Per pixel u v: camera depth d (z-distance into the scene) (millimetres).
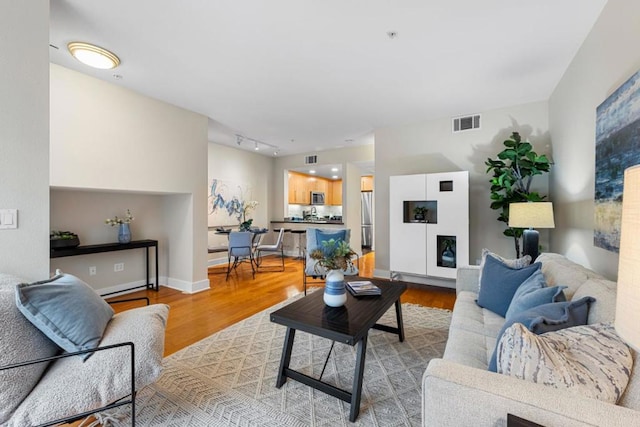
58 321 1204
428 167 4266
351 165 6395
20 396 1094
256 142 5711
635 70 1504
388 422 1535
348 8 1899
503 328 1260
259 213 6895
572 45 2324
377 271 4758
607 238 1754
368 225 8227
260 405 1663
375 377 1942
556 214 3133
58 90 2688
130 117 3211
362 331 1598
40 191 1657
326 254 2080
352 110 3855
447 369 914
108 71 2773
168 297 3678
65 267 3355
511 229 3334
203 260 4047
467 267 2631
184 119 3785
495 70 2752
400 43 2305
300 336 2562
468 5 1875
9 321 1121
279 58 2527
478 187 3934
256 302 3490
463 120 4020
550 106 3371
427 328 2719
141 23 2043
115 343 1294
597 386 801
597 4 1861
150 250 4152
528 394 786
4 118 1540
